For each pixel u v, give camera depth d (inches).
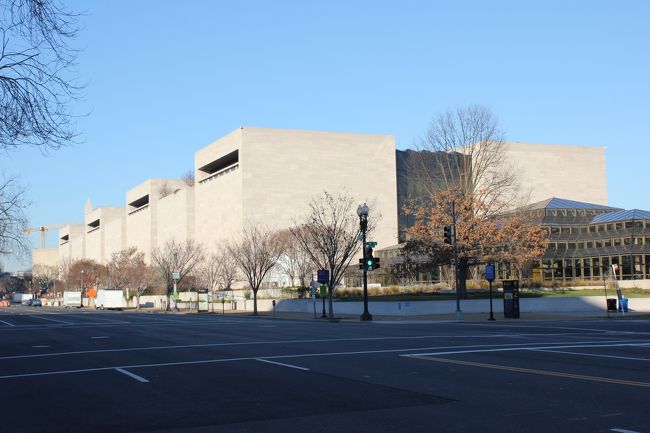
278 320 1831.9
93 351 848.9
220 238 3875.5
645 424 358.6
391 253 3011.8
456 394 462.3
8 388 541.0
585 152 4156.0
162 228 4923.7
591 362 644.1
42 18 528.1
